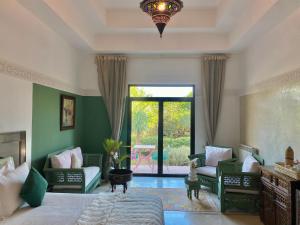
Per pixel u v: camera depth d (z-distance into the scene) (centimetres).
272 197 317
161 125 603
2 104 293
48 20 379
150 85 601
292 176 282
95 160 525
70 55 515
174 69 589
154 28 503
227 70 582
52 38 426
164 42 547
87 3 405
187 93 598
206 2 457
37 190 254
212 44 541
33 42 362
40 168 391
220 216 368
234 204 378
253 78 486
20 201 250
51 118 430
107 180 551
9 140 307
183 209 393
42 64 392
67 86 501
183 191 482
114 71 582
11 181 248
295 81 330
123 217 220
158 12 266
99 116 594
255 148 471
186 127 601
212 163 513
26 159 349
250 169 384
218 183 430
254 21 379
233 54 578
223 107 582
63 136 483
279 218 298
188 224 341
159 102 604
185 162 600
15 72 318
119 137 583
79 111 574
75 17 426
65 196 285
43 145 401
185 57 588
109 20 501
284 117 360
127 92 601
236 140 578
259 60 456
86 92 595
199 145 588
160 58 591
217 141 580
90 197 282
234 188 379
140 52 564
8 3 300
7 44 300
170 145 604
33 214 233
